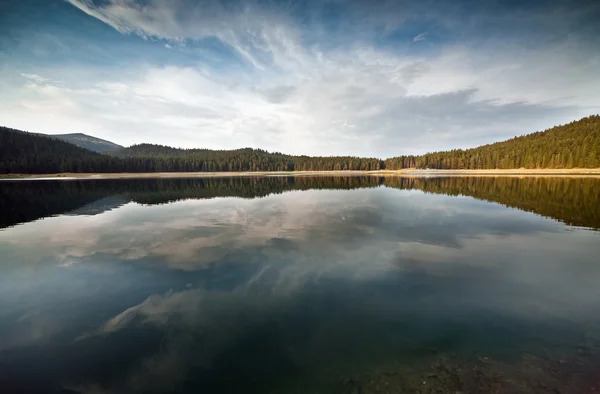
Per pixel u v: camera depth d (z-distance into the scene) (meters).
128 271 11.80
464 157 133.62
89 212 26.62
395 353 6.41
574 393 5.08
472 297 9.03
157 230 18.92
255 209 27.03
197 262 12.66
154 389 5.62
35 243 16.23
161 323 7.95
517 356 6.19
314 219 21.73
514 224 19.20
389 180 76.19
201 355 6.57
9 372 6.21
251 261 12.62
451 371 5.78
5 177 94.44
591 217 21.03
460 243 14.95
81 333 7.58
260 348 6.75
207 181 77.81
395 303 8.72
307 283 10.27
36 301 9.43
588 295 9.09
